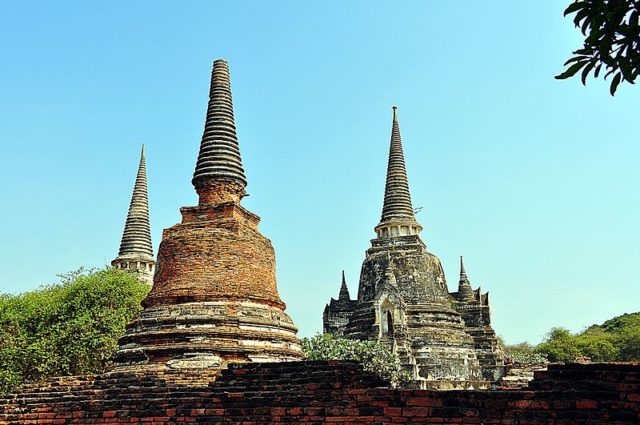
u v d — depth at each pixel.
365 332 46.53
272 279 24.97
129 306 39.91
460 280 58.66
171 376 18.75
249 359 21.30
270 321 22.61
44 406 17.20
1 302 39.41
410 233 52.81
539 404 12.09
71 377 19.03
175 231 24.50
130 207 60.25
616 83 8.41
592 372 12.34
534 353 80.81
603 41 8.27
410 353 43.88
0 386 35.59
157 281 23.83
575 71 8.54
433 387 42.53
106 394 17.30
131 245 58.44
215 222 24.11
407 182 55.59
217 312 21.83
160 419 15.84
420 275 48.66
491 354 50.25
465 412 12.72
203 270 22.88
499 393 12.52
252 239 24.20
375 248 51.59
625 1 7.97
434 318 46.72
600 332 100.25
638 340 79.56
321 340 39.72
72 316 38.53
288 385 15.36
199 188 25.78
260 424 14.77
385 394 13.67
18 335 38.47
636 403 11.35
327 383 14.77
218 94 27.23
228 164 25.97
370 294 49.09
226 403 15.40
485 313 53.44
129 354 21.48
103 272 42.44
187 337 21.12
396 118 58.00
